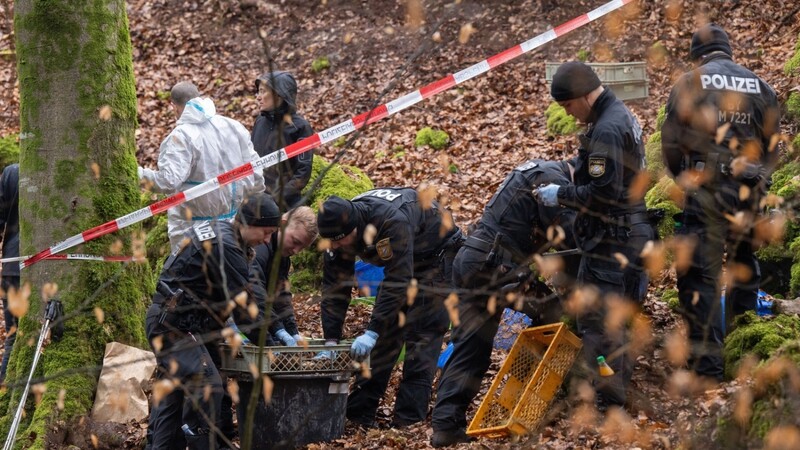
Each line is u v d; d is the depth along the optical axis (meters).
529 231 7.30
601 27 18.02
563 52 18.31
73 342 8.95
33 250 9.20
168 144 8.73
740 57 16.50
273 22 21.42
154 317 7.07
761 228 6.51
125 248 9.42
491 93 17.50
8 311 9.59
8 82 19.88
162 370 7.03
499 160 14.83
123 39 9.56
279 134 5.13
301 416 7.42
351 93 18.75
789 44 16.30
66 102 9.22
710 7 17.72
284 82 9.80
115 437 8.49
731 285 6.98
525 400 7.08
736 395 5.43
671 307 8.26
